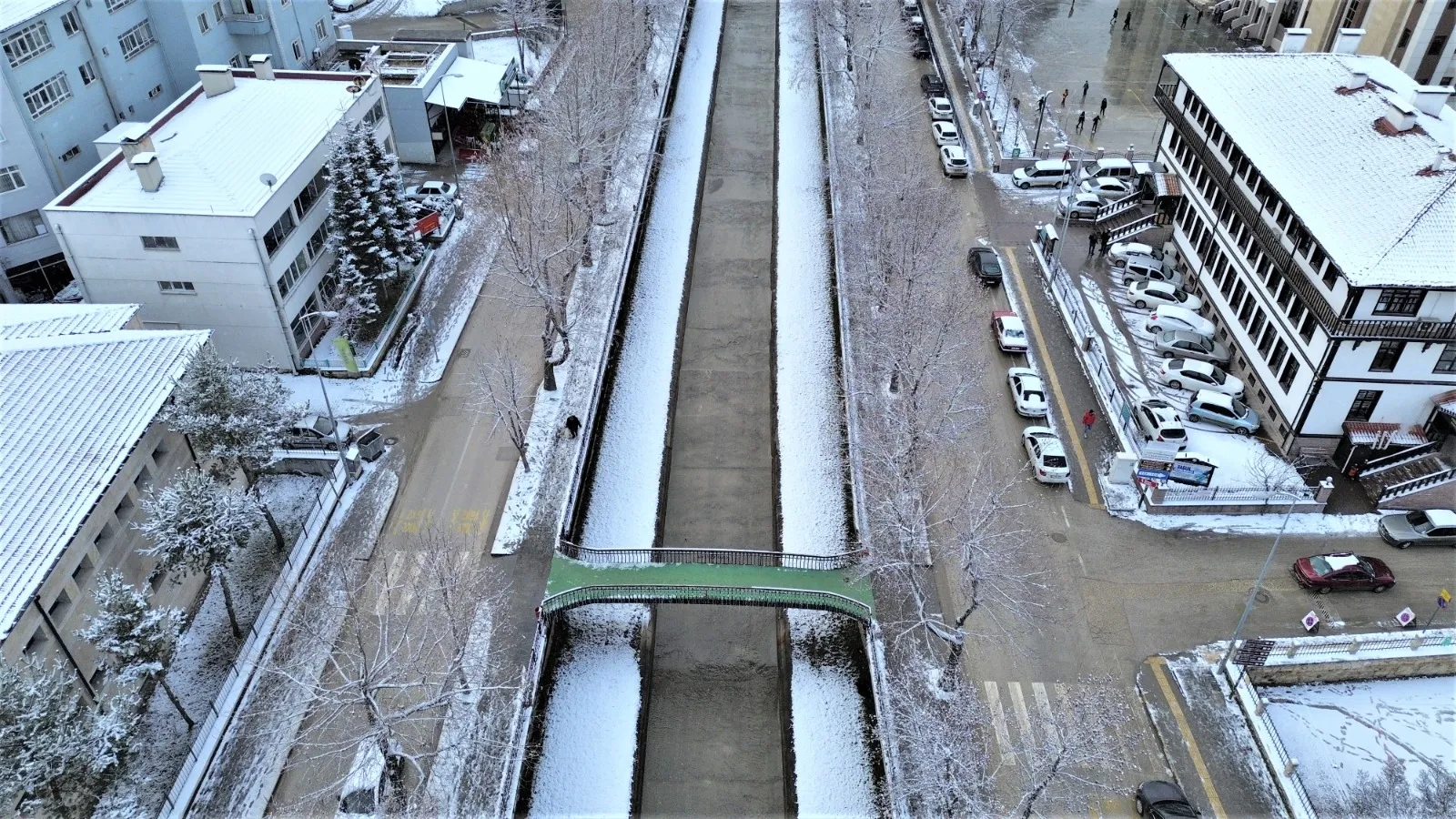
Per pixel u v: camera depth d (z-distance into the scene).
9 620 30.78
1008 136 76.94
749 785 36.31
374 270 55.28
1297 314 46.94
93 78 58.09
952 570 42.66
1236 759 35.75
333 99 58.38
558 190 56.47
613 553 41.41
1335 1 79.75
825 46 91.44
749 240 68.00
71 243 48.44
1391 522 44.28
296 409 45.66
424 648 38.47
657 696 39.38
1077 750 32.56
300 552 42.56
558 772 36.03
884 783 35.62
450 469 47.59
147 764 35.12
